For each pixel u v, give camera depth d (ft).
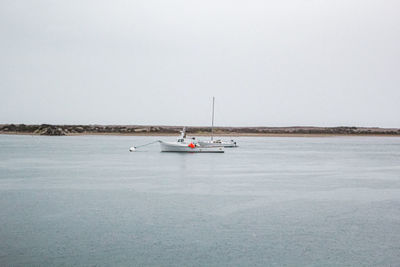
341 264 70.44
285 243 80.79
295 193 134.92
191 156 286.25
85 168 204.85
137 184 152.05
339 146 484.74
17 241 80.38
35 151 332.60
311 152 351.46
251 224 94.32
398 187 149.89
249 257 73.00
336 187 148.77
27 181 158.51
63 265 68.28
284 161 255.09
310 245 79.77
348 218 100.58
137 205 113.80
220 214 103.81
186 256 73.10
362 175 185.37
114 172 188.44
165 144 316.40
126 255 73.26
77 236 83.87
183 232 87.35
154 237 83.76
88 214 102.53
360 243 81.20
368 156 307.17
